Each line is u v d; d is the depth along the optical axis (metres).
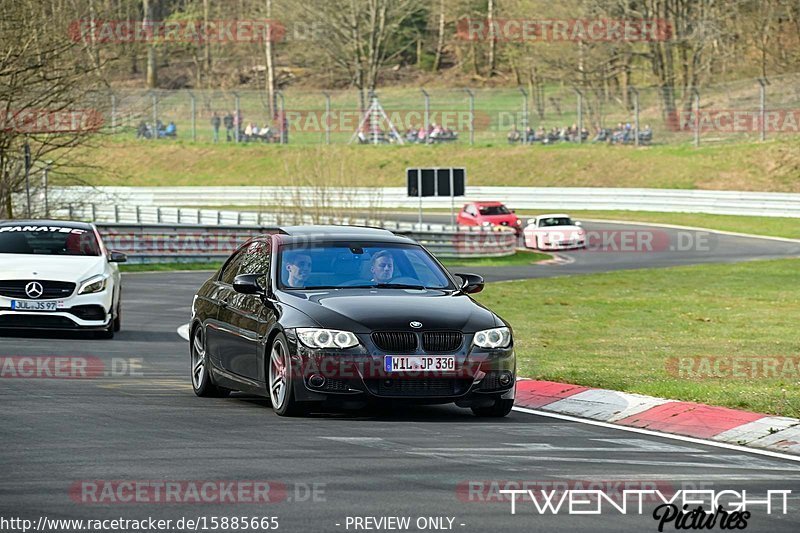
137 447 25.84
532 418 32.34
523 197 195.75
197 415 31.38
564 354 47.59
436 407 34.41
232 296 35.12
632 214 184.75
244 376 33.62
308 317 31.00
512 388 31.83
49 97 105.50
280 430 28.78
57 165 117.31
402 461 24.64
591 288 90.31
